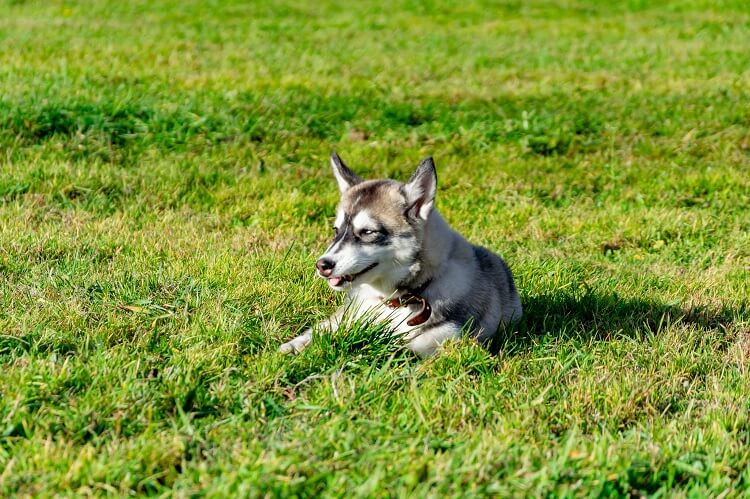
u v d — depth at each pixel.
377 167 11.71
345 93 14.95
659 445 4.67
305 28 23.98
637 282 8.20
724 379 5.80
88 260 7.59
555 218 10.24
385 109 13.77
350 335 5.86
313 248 8.72
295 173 11.30
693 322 7.12
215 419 4.88
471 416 5.01
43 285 6.84
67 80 13.88
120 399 4.83
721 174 11.43
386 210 6.15
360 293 6.54
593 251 9.48
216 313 6.30
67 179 10.07
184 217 9.54
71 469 4.13
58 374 5.04
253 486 4.02
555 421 5.11
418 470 4.23
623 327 6.86
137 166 11.11
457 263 6.41
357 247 6.07
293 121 13.02
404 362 5.96
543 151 12.71
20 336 5.64
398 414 5.01
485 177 11.52
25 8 24.89
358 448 4.49
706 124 13.59
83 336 5.86
